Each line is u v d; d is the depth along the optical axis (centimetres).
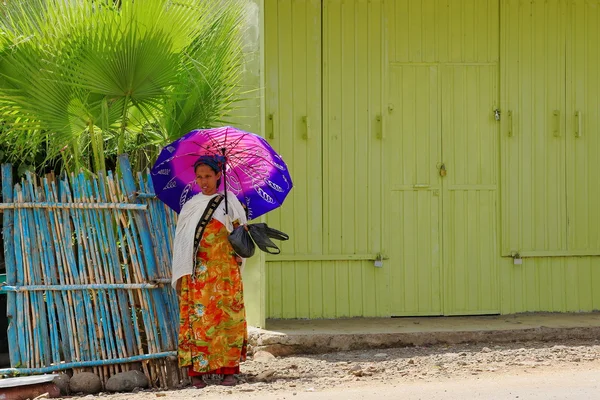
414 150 1119
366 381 829
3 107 830
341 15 1105
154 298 843
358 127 1109
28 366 810
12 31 827
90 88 834
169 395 770
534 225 1136
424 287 1119
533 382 785
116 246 840
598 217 1143
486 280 1129
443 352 983
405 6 1115
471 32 1126
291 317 1099
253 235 802
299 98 1100
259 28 1000
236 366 822
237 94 946
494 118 1129
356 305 1109
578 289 1142
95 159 880
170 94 875
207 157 811
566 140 1141
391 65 1114
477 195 1129
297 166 1102
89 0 827
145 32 821
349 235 1109
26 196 825
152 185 859
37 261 823
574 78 1140
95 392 809
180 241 809
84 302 827
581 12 1141
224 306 812
